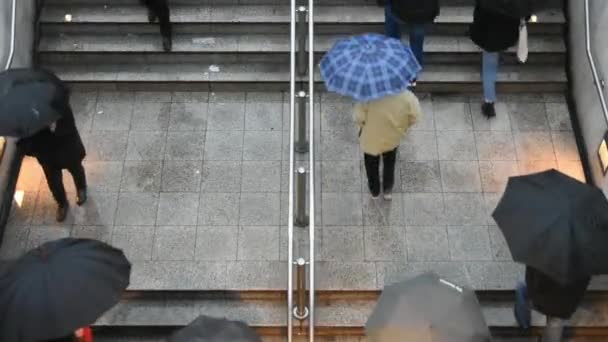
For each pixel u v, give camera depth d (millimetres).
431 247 8594
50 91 7602
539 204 6621
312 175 7664
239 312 8211
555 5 9938
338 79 7668
